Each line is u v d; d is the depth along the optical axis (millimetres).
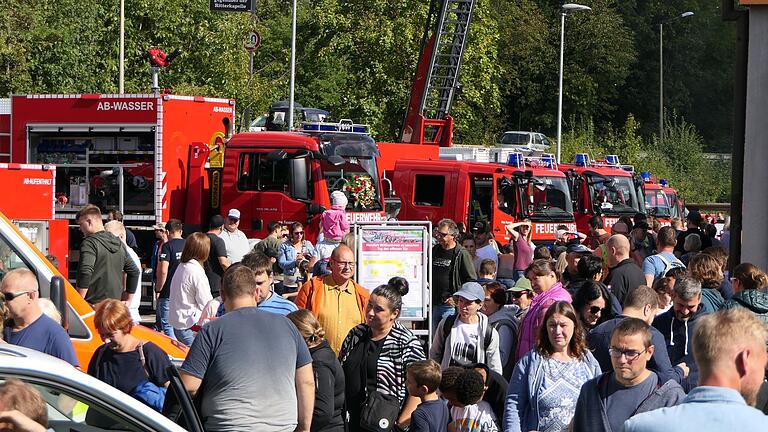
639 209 33219
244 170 21422
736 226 11617
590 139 60312
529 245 17766
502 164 27250
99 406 5035
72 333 8688
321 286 10031
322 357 8125
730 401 4383
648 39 85812
